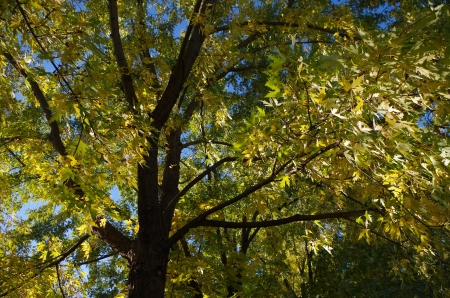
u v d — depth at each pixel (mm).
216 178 9219
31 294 5020
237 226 4152
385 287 7734
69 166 2809
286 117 2889
